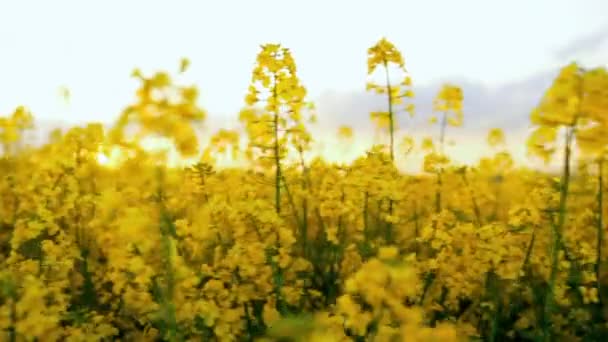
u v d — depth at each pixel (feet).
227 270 2.91
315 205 3.83
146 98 2.28
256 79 3.08
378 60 3.65
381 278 2.07
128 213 2.46
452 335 2.08
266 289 2.91
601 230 3.12
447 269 2.99
